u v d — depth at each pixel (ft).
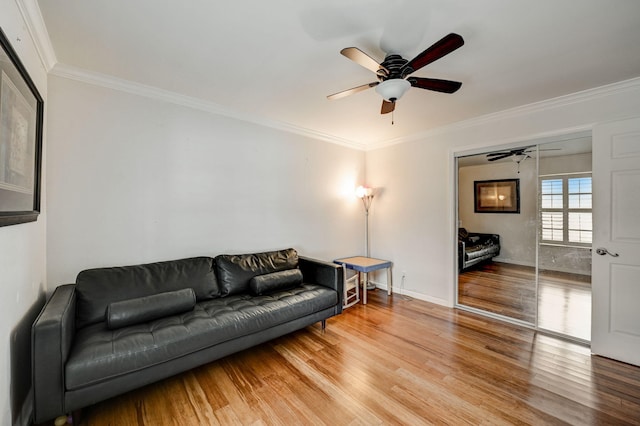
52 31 5.38
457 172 11.44
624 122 7.38
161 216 8.30
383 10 4.85
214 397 5.89
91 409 5.48
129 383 5.24
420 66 5.43
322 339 8.58
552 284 9.16
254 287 8.52
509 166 10.15
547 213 9.26
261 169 10.63
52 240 6.64
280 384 6.35
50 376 4.53
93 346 5.16
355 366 7.09
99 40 5.71
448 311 10.96
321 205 12.78
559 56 6.28
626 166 7.34
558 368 7.00
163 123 8.32
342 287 9.53
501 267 10.44
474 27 5.27
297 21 5.15
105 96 7.36
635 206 7.20
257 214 10.53
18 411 4.70
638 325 7.13
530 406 5.61
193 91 8.25
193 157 8.92
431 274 12.03
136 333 5.72
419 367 7.04
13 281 4.38
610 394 5.98
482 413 5.41
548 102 8.80
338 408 5.57
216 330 6.37
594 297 7.79
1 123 3.53
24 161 4.56
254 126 10.41
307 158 12.21
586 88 7.93
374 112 9.95
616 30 5.34
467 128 10.83
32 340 4.44
